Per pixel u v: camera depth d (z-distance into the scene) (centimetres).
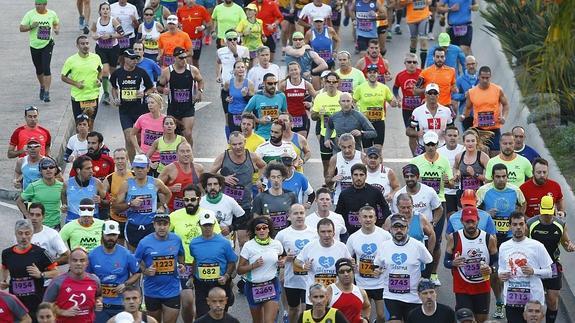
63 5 8469
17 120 6438
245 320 4500
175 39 6581
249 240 4200
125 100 5825
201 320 3734
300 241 4200
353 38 7681
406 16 7519
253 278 4128
